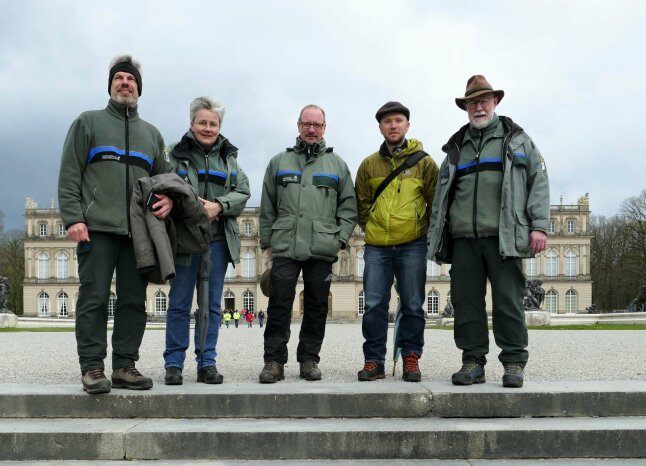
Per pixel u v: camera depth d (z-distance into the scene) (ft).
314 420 17.39
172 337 20.77
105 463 15.85
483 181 20.53
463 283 20.72
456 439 16.17
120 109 19.89
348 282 267.39
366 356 23.22
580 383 19.31
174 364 20.49
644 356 34.96
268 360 21.95
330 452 16.11
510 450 16.15
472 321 20.54
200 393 17.85
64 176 19.08
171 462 15.88
